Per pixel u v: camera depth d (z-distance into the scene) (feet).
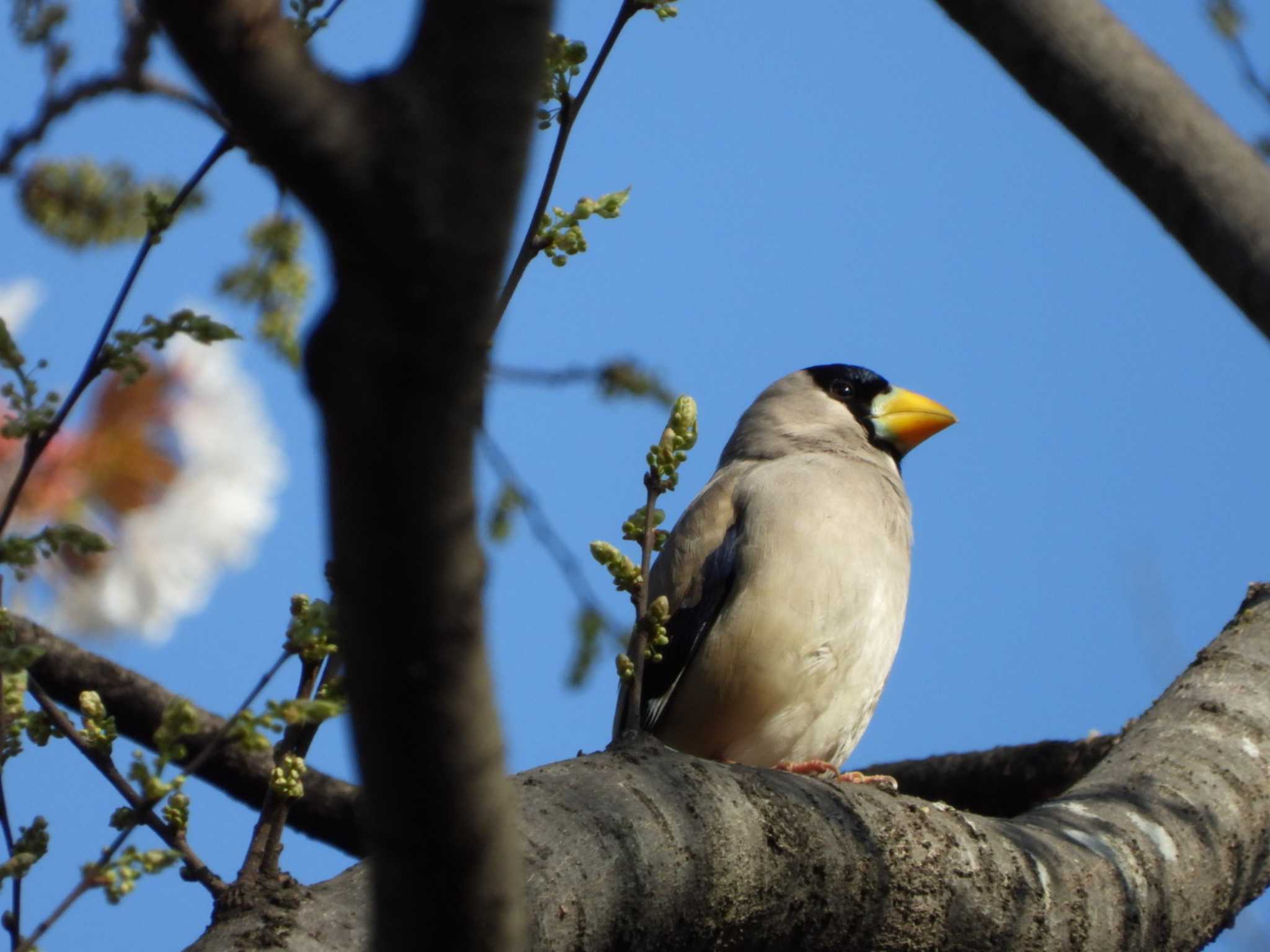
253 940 17.16
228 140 17.79
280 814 19.81
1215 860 27.17
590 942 19.33
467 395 10.25
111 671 35.91
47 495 23.36
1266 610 34.32
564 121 22.81
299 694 20.77
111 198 23.99
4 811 16.26
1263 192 15.83
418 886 12.48
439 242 9.61
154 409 24.09
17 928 15.05
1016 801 40.70
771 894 21.57
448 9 9.62
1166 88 16.33
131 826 15.20
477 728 11.66
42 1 21.11
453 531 10.68
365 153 9.43
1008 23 16.74
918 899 22.99
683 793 21.44
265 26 9.25
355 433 10.24
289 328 25.54
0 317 15.40
